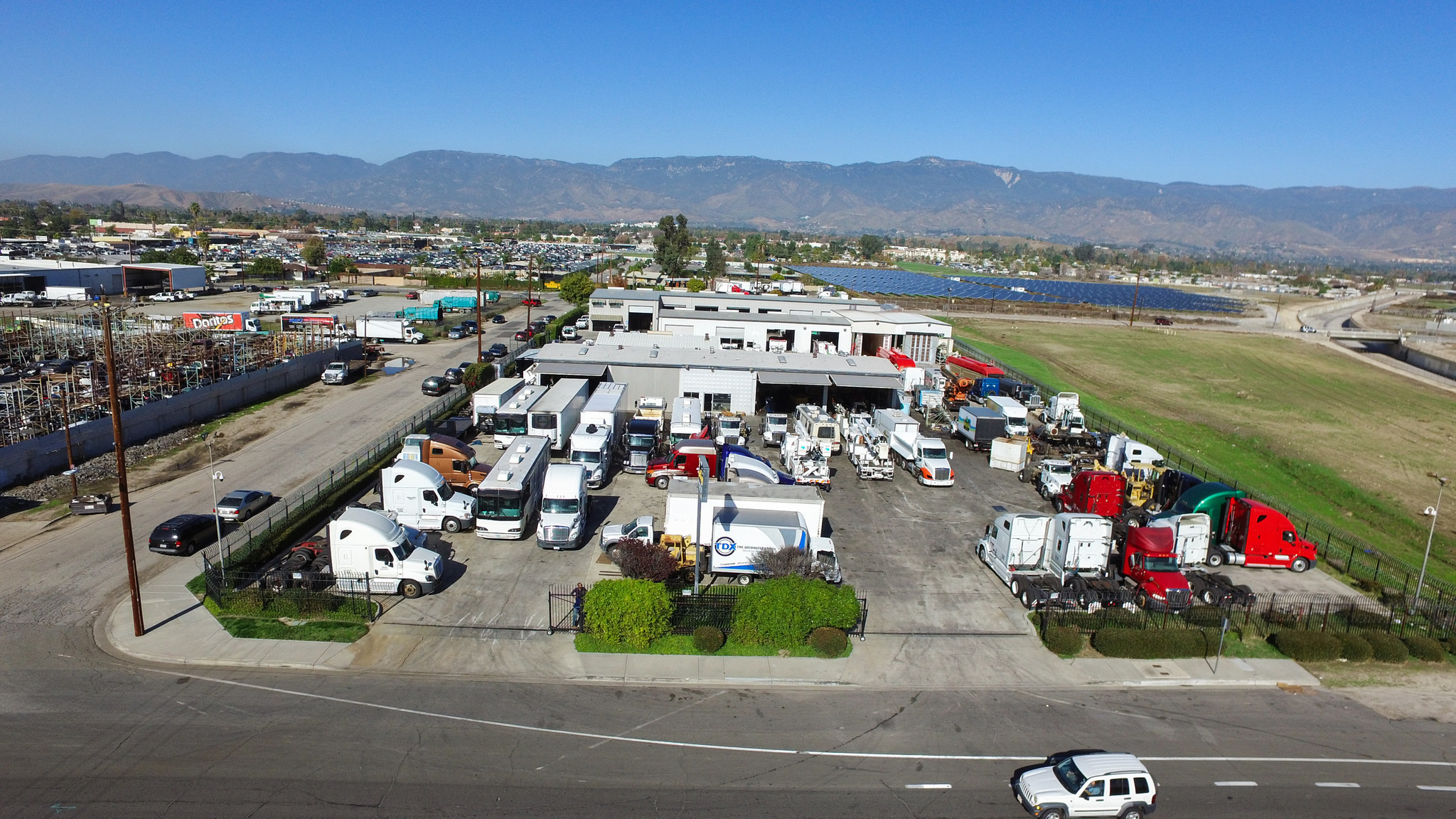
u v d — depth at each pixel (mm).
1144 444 50812
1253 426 68312
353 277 155500
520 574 30234
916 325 74438
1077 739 21422
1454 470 57812
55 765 18344
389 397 59750
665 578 28391
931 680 24156
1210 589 29891
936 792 18844
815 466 41875
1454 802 19453
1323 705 23734
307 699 21672
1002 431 51031
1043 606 28875
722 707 22203
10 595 26812
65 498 36406
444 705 21625
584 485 34156
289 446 46219
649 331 82812
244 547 30078
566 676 23391
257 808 17219
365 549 27781
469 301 117312
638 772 19078
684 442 42312
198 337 67750
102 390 49844
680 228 175500
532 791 18188
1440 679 25578
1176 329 137000
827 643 25047
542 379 55875
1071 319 145625
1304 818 18609
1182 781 19766
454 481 38969
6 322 76875
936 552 34375
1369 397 85625
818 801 18297
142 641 24234
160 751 19062
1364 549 39156
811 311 86188
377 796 17781
